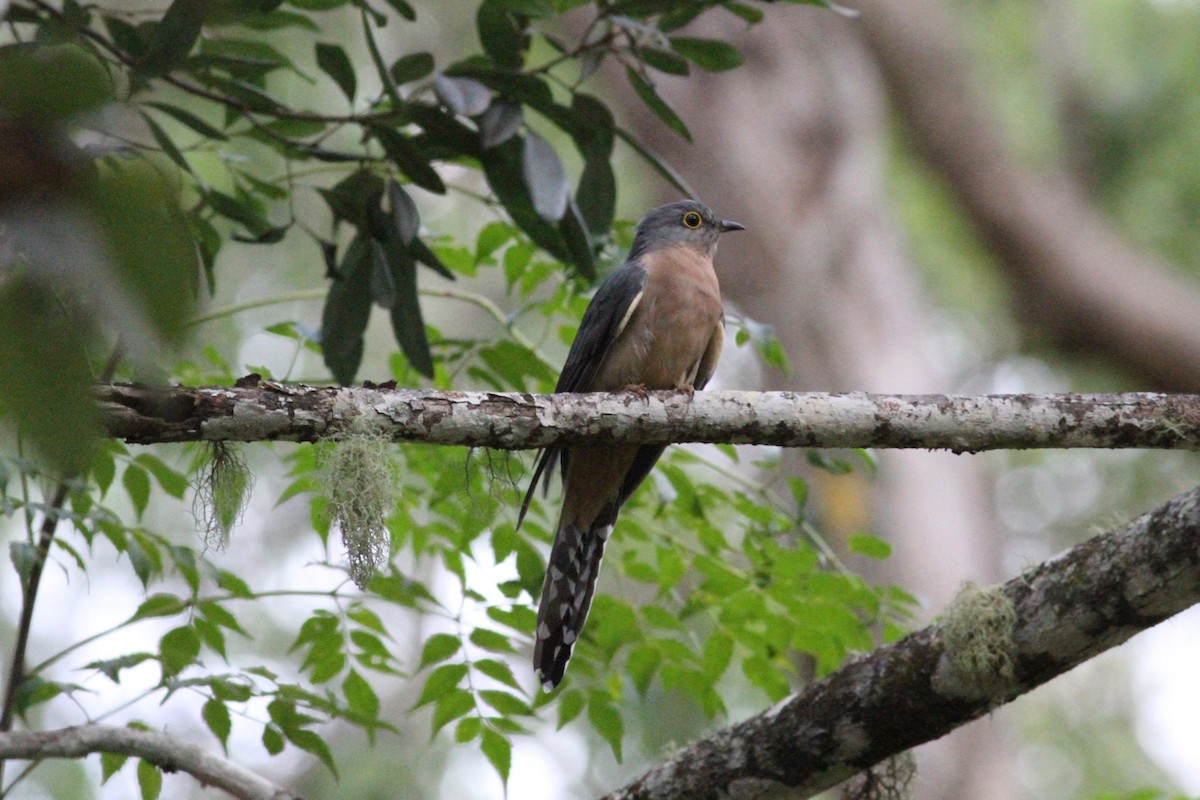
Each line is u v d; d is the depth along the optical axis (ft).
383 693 67.26
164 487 28.19
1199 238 64.59
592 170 29.68
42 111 7.08
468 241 64.90
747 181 50.52
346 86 28.30
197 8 23.04
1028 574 24.63
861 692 25.41
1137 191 65.10
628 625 32.14
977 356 68.54
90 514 25.61
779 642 32.45
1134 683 65.41
